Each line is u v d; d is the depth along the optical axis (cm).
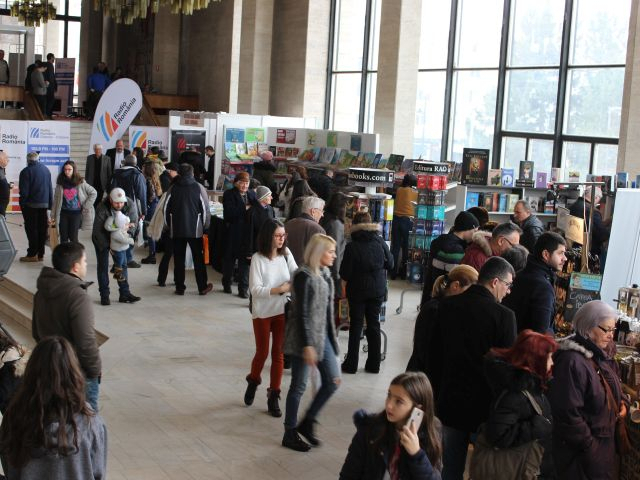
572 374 399
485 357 404
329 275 555
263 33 2081
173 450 564
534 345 393
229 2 2200
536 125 1505
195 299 1009
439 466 324
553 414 400
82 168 2067
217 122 1742
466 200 1227
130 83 1456
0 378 436
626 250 623
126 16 1437
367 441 320
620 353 523
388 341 857
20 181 1155
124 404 648
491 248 641
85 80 2886
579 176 1240
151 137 1770
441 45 1702
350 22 1956
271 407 635
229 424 615
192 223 1008
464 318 439
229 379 718
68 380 317
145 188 1155
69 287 503
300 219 739
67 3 3166
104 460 334
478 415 437
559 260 507
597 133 1396
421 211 1136
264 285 621
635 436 426
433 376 462
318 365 552
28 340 888
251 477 527
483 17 1608
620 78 1353
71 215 1134
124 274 971
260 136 1758
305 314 537
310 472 538
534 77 1505
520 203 870
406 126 1705
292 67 2047
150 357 771
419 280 1144
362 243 721
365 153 1498
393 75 1688
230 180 1659
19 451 314
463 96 1659
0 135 1633
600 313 411
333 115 2017
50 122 1667
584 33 1413
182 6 1378
